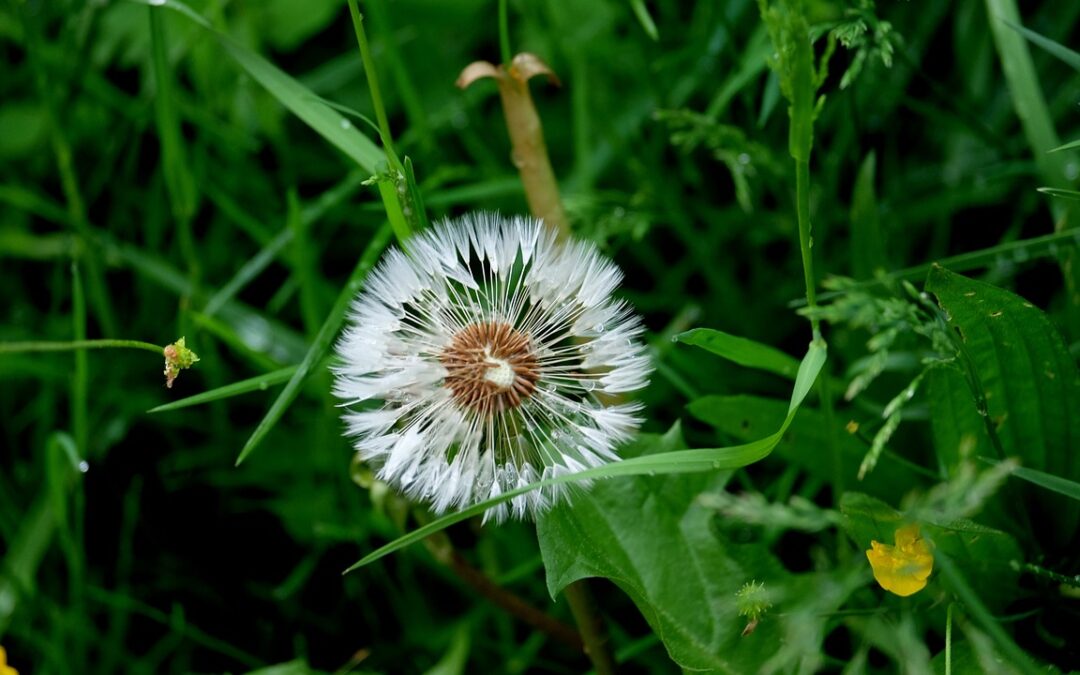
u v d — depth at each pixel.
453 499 0.14
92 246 0.26
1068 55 0.17
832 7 0.22
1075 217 0.18
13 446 0.25
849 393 0.14
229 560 0.24
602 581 0.21
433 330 0.15
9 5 0.26
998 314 0.15
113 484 0.25
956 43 0.26
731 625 0.16
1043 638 0.16
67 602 0.23
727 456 0.13
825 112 0.25
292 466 0.24
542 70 0.17
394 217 0.15
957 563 0.15
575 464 0.14
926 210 0.25
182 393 0.26
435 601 0.23
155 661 0.22
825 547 0.19
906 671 0.14
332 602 0.23
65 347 0.16
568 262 0.15
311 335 0.22
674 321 0.24
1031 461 0.16
